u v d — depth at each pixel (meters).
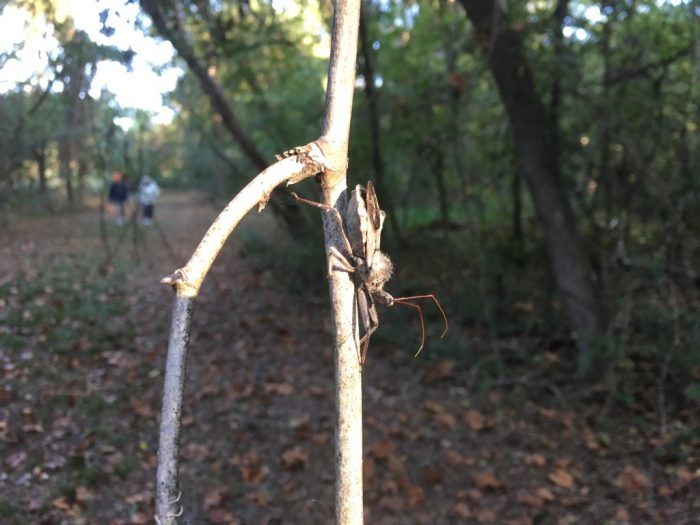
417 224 12.38
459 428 6.88
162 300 10.88
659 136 7.68
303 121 10.91
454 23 8.62
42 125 9.52
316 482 5.74
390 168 11.52
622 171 7.99
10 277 10.78
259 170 11.01
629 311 7.20
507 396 7.73
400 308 9.41
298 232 10.90
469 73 8.44
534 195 8.27
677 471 6.06
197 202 21.55
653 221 8.20
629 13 7.59
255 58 10.27
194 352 8.79
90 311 9.41
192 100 10.92
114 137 8.80
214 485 5.59
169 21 8.08
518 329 9.36
